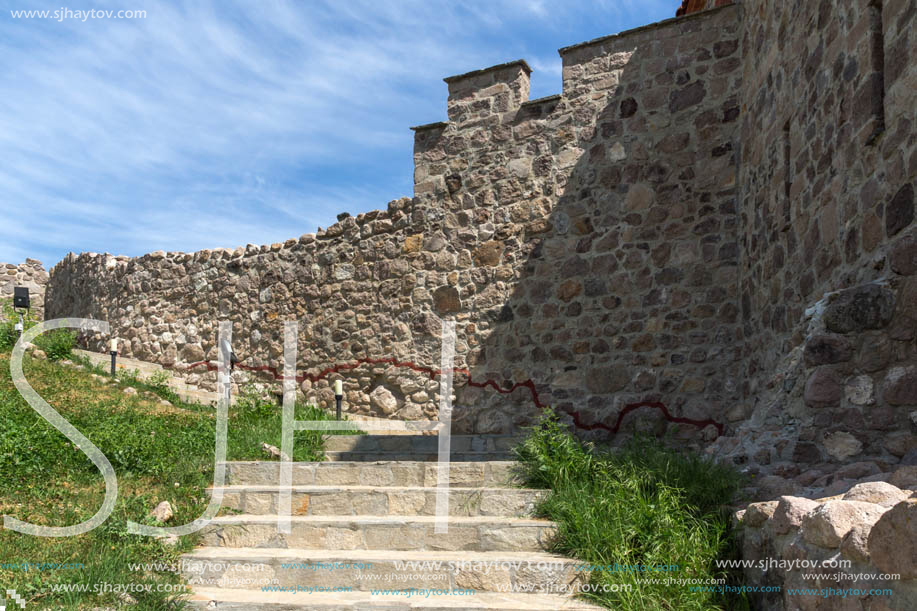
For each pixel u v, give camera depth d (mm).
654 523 3773
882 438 3816
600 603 3479
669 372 7332
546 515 4344
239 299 10875
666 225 7547
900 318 3812
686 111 7574
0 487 4723
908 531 2117
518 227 8398
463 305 8664
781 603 3006
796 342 4734
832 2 4656
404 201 9281
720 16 7496
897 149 3791
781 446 4207
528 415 8000
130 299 12344
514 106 8594
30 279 18125
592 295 7848
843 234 4465
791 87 5531
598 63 8117
